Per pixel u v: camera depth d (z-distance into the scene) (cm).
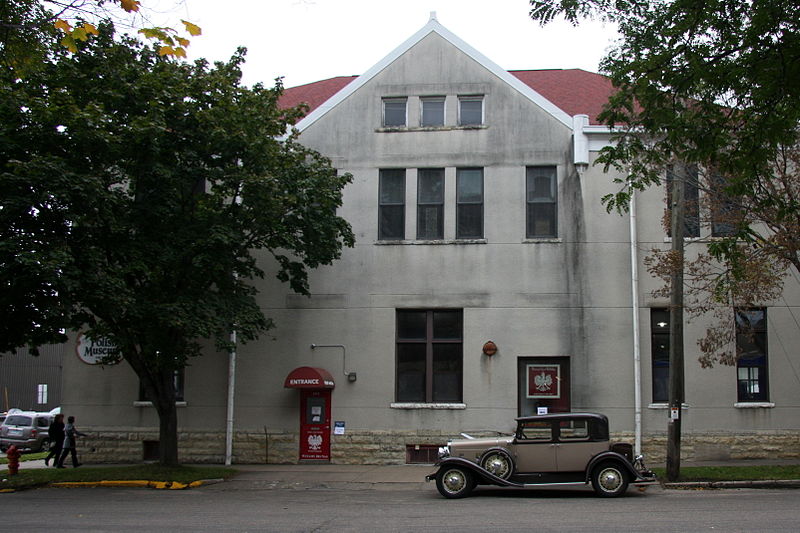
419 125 2223
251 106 1814
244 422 2164
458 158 2192
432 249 2166
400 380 2153
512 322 2112
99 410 2222
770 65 962
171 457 1908
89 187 1498
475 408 2091
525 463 1471
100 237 1631
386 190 2222
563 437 1470
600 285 2097
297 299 2189
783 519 1120
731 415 2038
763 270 1669
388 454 2105
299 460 2133
